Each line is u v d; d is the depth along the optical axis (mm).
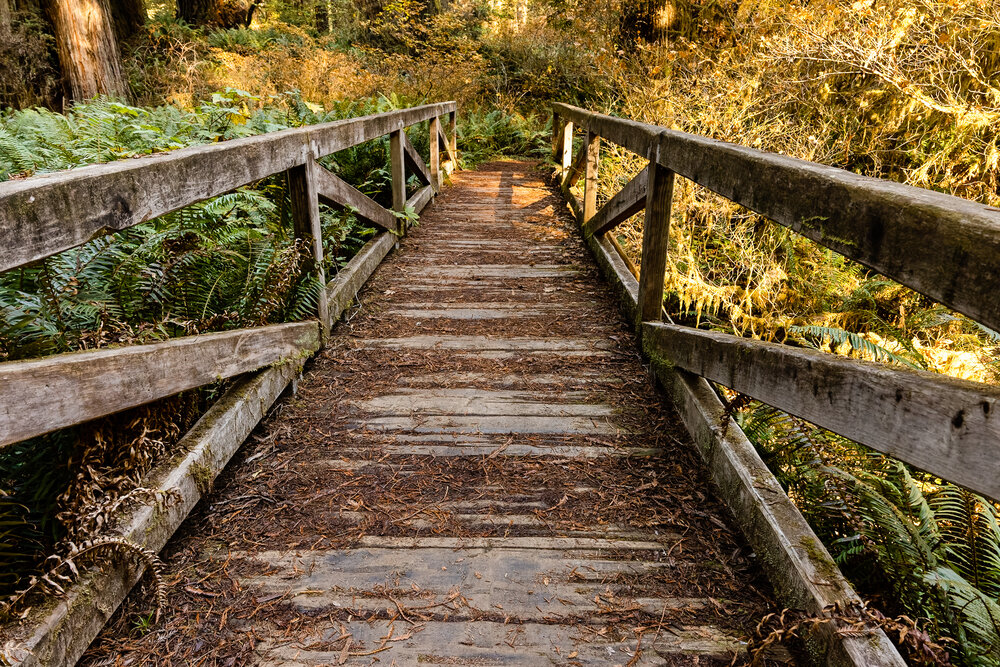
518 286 4723
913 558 2078
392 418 2943
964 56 5770
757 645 1699
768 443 2949
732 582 1971
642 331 3562
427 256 5438
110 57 9547
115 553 1758
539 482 2480
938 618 1979
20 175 1629
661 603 1887
